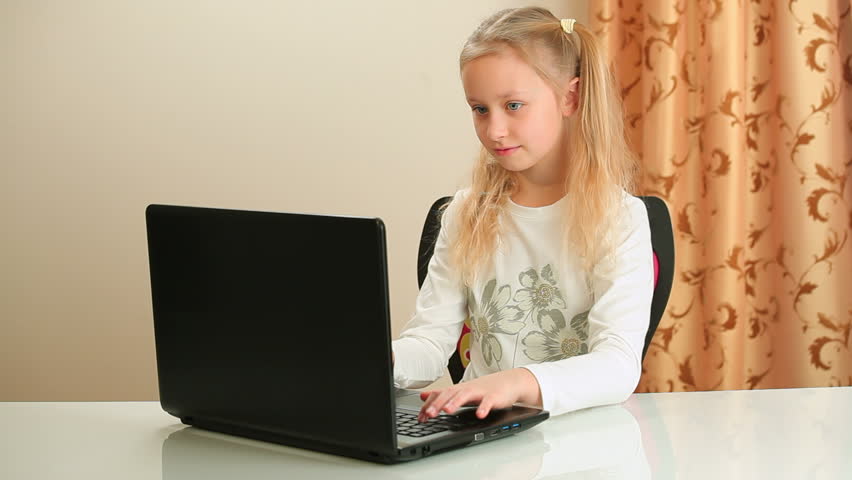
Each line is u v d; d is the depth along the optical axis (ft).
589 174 5.21
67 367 10.52
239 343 3.70
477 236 5.52
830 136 9.02
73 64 10.25
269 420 3.63
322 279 3.37
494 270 5.49
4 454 3.58
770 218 9.48
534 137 5.00
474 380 3.96
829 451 3.54
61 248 10.42
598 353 4.52
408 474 3.24
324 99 10.19
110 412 4.32
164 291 3.95
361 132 10.21
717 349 9.11
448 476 3.21
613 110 5.40
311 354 3.46
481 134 5.08
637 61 9.39
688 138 9.22
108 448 3.66
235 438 3.80
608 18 9.13
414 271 10.32
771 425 3.97
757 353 9.60
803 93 8.97
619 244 5.15
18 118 10.31
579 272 5.25
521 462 3.40
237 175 10.28
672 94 8.98
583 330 5.27
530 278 5.39
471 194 5.68
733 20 8.87
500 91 4.93
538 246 5.37
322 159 10.25
